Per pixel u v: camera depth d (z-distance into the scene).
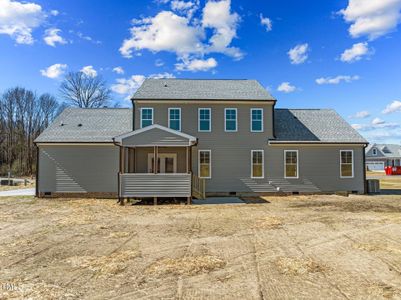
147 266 5.92
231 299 4.46
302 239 8.00
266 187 18.23
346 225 9.73
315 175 18.50
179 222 10.42
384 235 8.41
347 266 5.91
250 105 18.56
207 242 7.73
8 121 51.94
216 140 18.30
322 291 4.75
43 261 6.29
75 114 20.73
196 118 18.30
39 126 53.78
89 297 4.55
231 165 18.25
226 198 17.03
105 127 19.30
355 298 4.51
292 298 4.50
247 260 6.27
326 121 20.88
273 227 9.48
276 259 6.34
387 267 5.86
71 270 5.73
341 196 17.86
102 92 46.03
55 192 17.62
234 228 9.38
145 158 18.12
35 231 9.12
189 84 20.39
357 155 18.83
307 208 13.43
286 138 18.70
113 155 17.86
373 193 19.16
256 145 18.41
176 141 14.96
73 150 17.77
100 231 9.09
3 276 5.44
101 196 17.66
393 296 4.57
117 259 6.36
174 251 6.95
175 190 14.88
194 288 4.87
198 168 18.09
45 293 4.69
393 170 43.44
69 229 9.40
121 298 4.52
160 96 18.27
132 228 9.50
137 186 14.85
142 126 18.05
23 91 52.56
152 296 4.58
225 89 19.80
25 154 52.00
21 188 25.34
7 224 10.22
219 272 5.59
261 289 4.82
